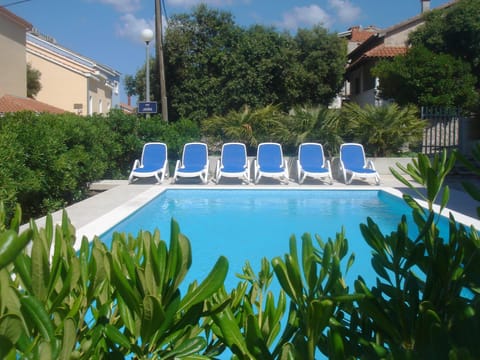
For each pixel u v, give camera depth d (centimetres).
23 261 133
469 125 1700
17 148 733
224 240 747
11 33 2392
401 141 1553
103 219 764
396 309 141
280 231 809
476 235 161
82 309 143
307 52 2645
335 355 123
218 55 2586
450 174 1452
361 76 2880
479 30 2141
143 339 126
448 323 134
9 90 2386
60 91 2938
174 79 2712
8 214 653
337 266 123
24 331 114
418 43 2200
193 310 136
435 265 148
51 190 886
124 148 1458
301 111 1586
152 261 125
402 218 161
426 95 1953
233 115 1647
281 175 1321
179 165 1388
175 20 2703
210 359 140
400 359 109
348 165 1352
